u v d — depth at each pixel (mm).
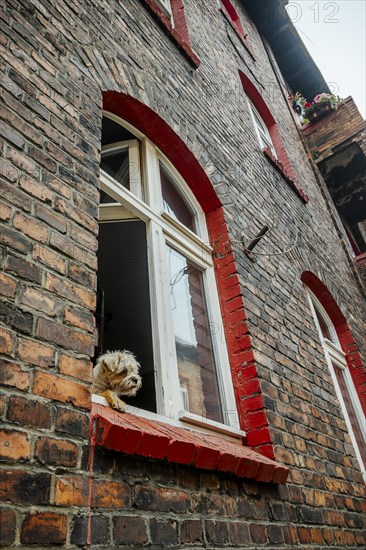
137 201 2740
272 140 6992
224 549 1686
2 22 2021
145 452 1522
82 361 1512
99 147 2184
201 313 2852
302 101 9438
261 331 2955
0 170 1578
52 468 1241
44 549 1116
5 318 1339
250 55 7312
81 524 1237
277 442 2453
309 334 3752
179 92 3717
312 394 3213
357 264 7355
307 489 2498
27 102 1882
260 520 1981
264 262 3652
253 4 9586
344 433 3393
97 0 3090
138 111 3027
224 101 4730
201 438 1993
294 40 10320
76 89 2281
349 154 8711
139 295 3572
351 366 4973
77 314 1585
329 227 6914
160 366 2209
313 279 4914
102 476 1377
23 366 1315
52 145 1883
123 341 3525
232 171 3996
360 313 6078
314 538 2301
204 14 5867
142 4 3791
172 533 1509
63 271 1618
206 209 3496
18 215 1556
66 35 2475
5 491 1104
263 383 2635
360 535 2783
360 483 3189
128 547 1332
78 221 1799
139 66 3229
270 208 4469
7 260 1436
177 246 2898
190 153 3357
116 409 1736
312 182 7574
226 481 1915
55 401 1350
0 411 1190
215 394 2586
